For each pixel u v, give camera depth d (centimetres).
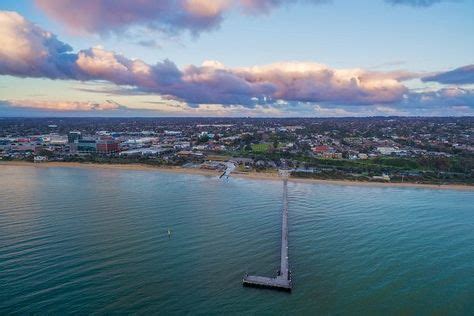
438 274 9231
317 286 8444
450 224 13438
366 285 8569
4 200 15238
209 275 8712
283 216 13575
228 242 10825
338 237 11656
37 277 8338
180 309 7325
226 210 14362
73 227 11738
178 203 15275
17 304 7300
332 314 7406
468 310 7694
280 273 8788
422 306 7788
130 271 8769
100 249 9981
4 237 10725
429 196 18425
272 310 7431
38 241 10462
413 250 10750
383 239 11606
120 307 7300
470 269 9562
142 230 11619
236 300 7731
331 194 18225
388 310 7600
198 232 11594
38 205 14438
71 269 8756
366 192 19038
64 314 7019
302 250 10481
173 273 8738
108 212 13562
